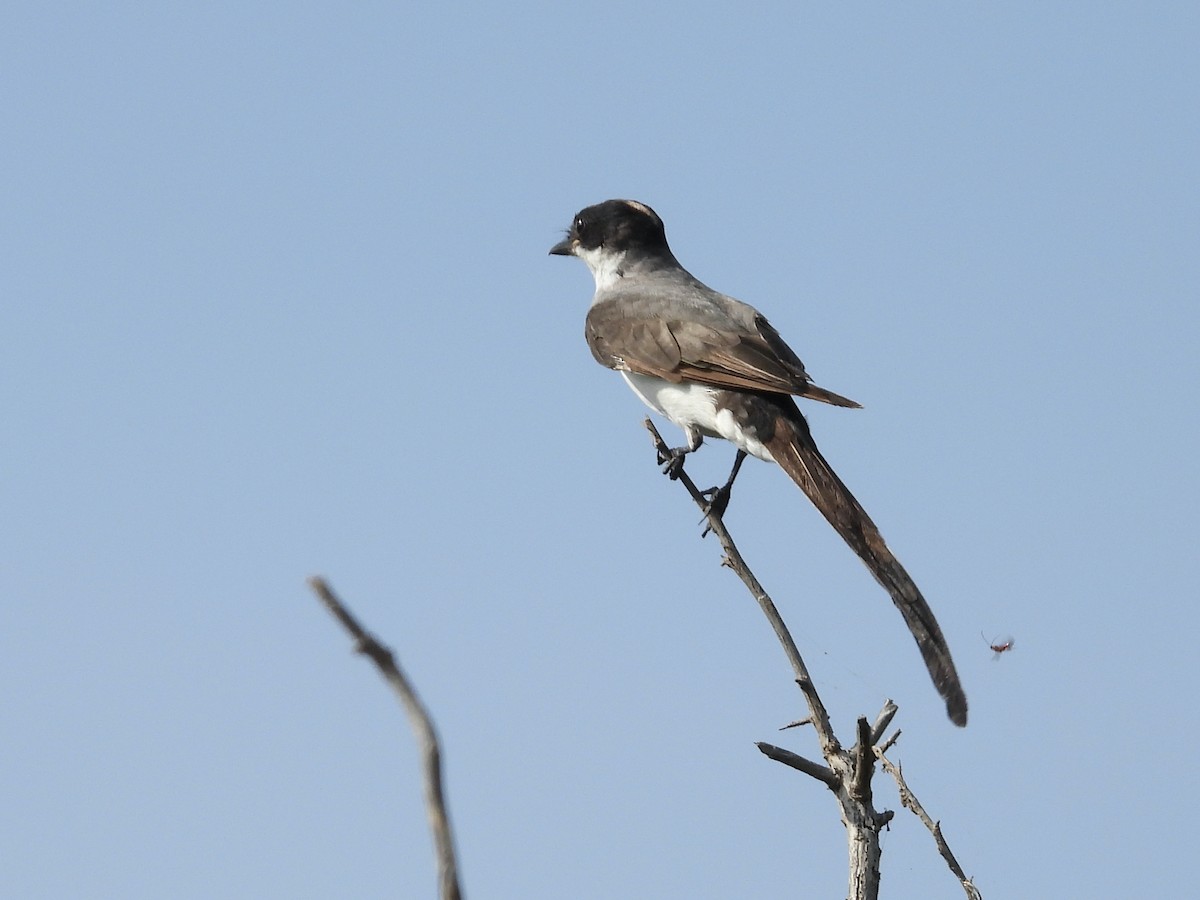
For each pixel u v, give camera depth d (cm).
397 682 291
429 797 289
